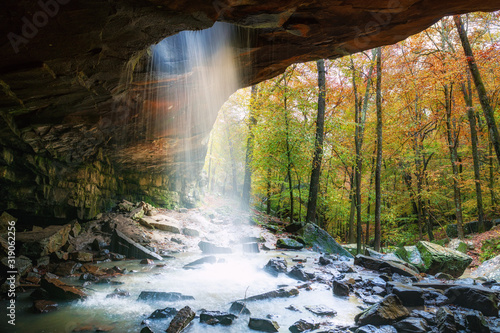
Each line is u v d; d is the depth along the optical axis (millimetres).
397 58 15523
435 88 15070
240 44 5301
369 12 4348
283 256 8719
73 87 4660
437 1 4105
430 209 18984
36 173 7016
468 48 8953
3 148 6082
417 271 7551
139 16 3309
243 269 6762
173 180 15062
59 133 6496
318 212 20750
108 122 7039
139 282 5508
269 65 6312
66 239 7359
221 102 9055
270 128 13703
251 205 21234
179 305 4316
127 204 11211
